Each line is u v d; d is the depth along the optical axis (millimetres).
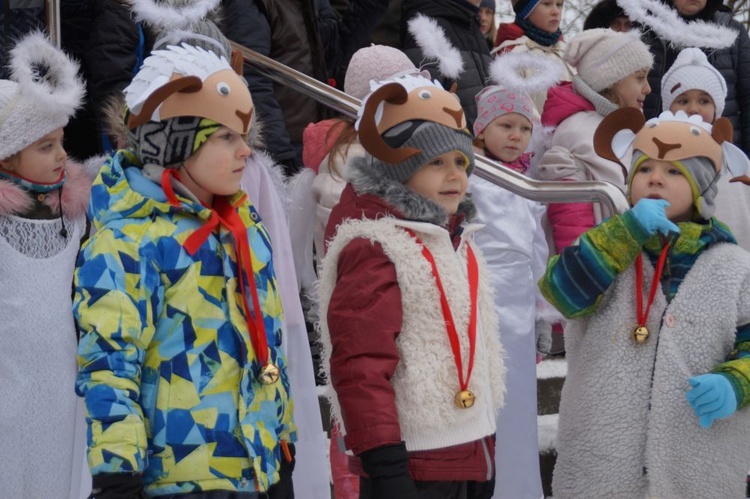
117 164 3082
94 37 4898
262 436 3049
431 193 3477
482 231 4727
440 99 3475
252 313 3104
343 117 5113
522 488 4582
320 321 3508
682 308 3713
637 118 3998
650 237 3686
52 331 3725
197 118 3037
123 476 2758
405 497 3082
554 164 5516
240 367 3053
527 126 5125
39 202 3844
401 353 3291
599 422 3732
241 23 5473
